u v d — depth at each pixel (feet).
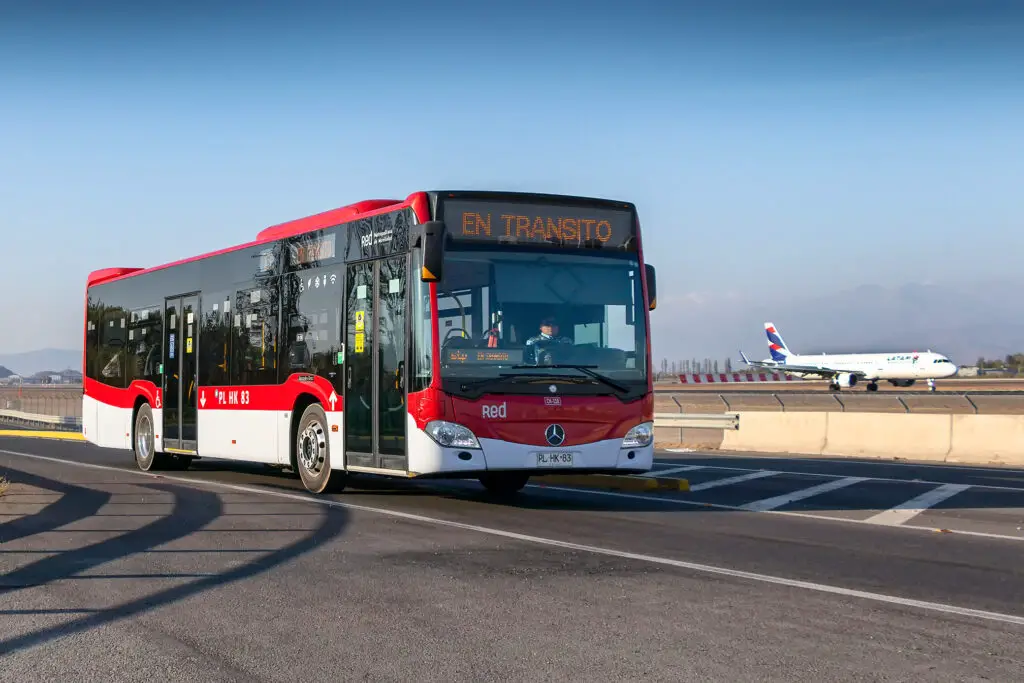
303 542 32.14
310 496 45.60
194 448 55.93
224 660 18.83
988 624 21.40
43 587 25.50
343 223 43.96
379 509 40.70
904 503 43.86
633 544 31.86
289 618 22.00
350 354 42.78
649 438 40.01
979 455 70.23
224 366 53.06
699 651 19.29
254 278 50.96
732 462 68.44
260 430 49.75
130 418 63.93
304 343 46.29
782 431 81.41
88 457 76.74
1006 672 17.95
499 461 37.52
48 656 19.20
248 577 26.53
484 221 38.78
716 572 27.14
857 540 32.99
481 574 26.81
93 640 20.31
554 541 32.40
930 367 278.67
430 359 37.37
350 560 28.91
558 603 23.35
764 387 302.04
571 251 39.83
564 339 39.01
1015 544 32.32
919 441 73.51
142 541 32.63
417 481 54.19
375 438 40.96
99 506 42.14
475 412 37.40
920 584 25.62
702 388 284.82
